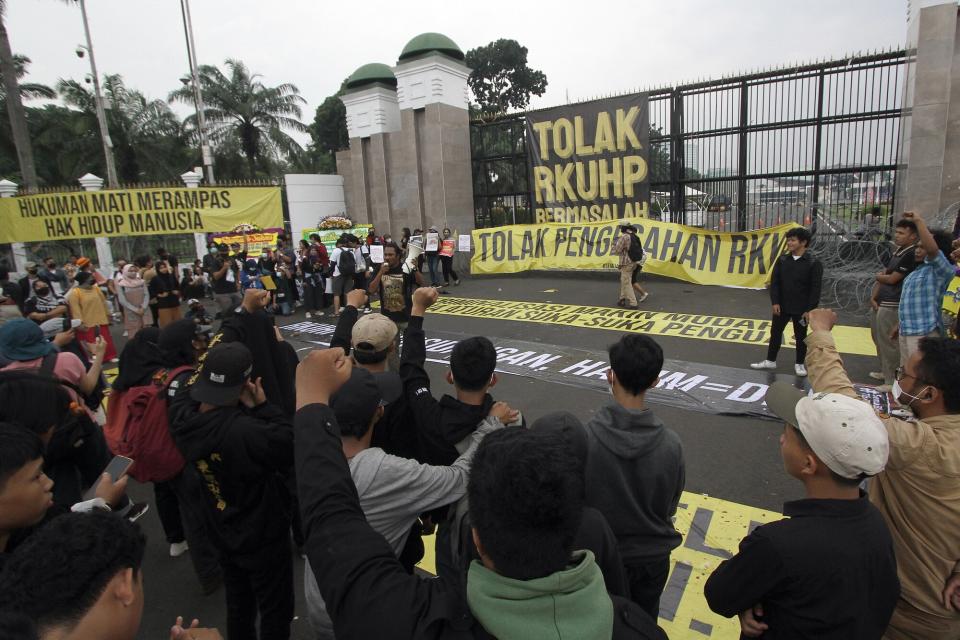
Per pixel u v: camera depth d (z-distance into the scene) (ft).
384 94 57.98
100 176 98.43
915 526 6.12
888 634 6.56
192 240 59.62
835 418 4.96
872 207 37.55
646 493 6.98
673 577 10.84
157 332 12.75
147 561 12.41
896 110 36.83
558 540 3.36
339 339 11.69
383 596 3.54
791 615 5.01
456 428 7.07
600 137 47.42
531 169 51.83
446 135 53.93
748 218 43.21
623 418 7.04
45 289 28.55
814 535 4.94
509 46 146.41
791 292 20.59
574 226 46.24
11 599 3.67
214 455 7.73
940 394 6.31
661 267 41.24
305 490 4.18
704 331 28.04
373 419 6.51
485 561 3.60
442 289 46.26
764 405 18.54
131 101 99.76
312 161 139.23
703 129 43.47
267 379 11.14
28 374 8.79
